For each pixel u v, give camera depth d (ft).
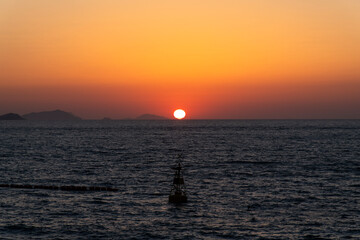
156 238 167.22
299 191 248.52
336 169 345.31
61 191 244.83
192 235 170.40
